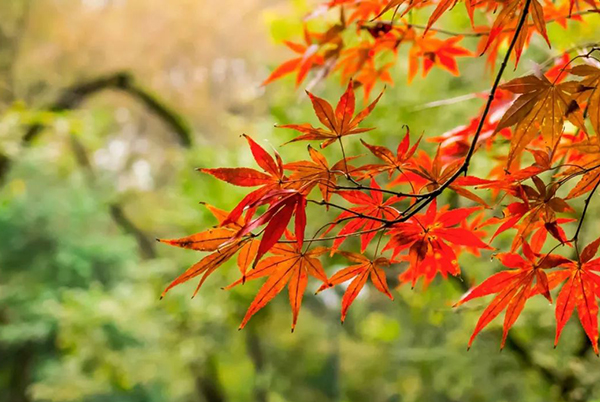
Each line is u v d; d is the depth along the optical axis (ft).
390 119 13.35
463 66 14.11
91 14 26.43
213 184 15.96
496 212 10.69
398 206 12.91
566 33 6.88
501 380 17.39
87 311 24.43
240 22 24.44
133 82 27.45
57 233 37.01
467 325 14.03
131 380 28.68
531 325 13.04
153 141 34.76
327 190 3.61
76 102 26.81
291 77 15.80
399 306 20.52
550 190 3.64
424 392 25.22
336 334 39.86
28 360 38.70
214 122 27.43
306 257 3.67
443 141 5.23
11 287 36.01
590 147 3.57
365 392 42.96
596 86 3.45
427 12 10.81
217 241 3.42
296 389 45.75
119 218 36.11
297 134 14.90
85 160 33.17
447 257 4.09
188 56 26.20
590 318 3.84
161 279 22.70
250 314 3.69
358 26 5.35
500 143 5.26
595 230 11.78
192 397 42.75
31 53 27.07
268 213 3.20
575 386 12.10
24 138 21.91
